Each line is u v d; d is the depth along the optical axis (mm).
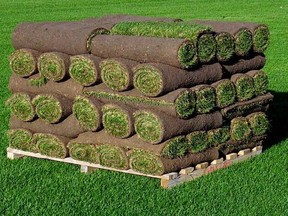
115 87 12148
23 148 13305
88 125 12391
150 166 11891
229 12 45656
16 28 13469
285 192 11609
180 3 51219
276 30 36812
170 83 11805
